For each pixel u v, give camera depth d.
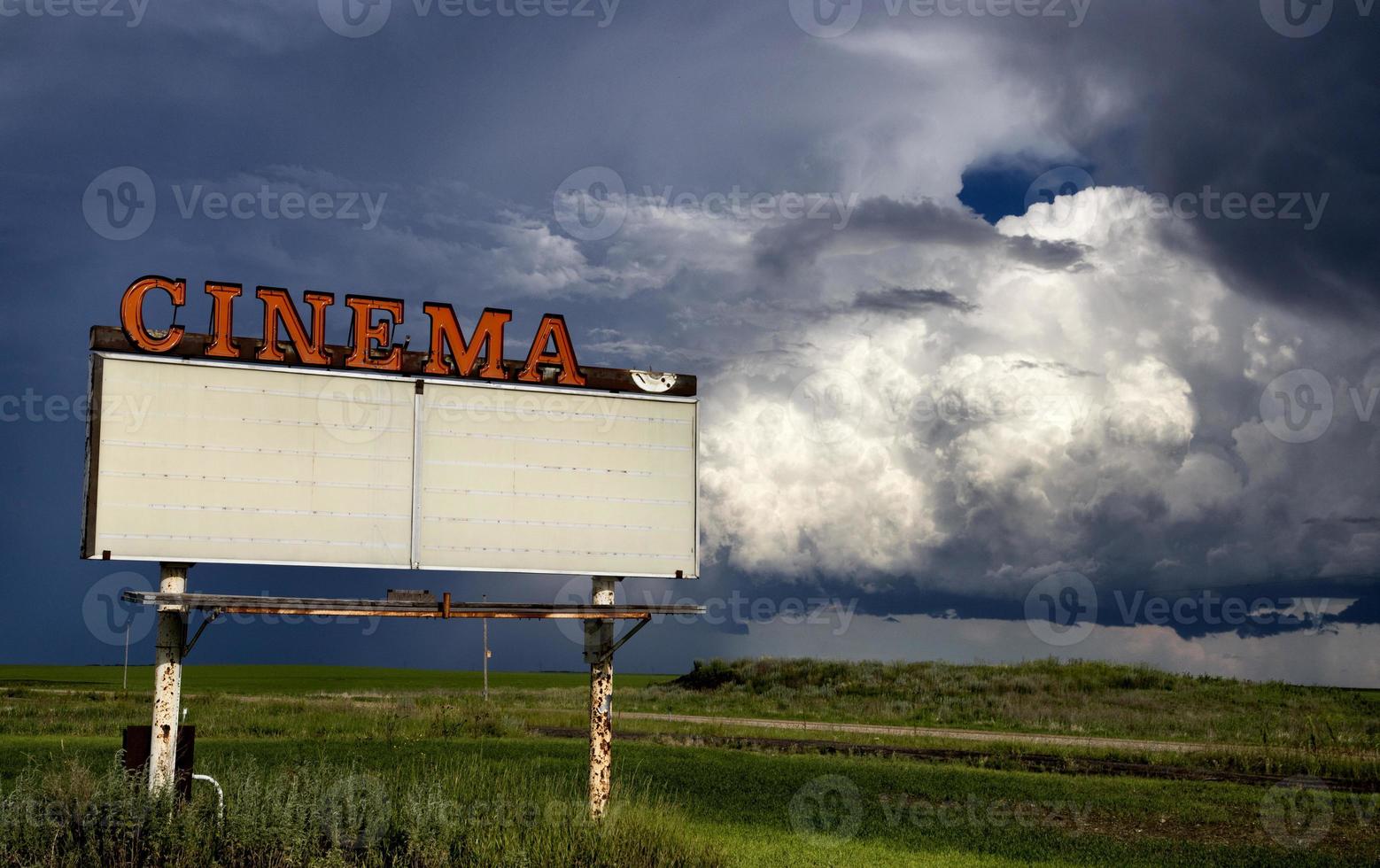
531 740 36.75
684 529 19.02
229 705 51.12
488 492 18.00
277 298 17.16
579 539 18.39
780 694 67.06
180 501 16.38
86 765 21.95
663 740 37.22
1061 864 17.28
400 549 17.42
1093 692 61.44
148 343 16.45
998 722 51.38
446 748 31.98
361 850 14.73
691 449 19.25
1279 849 18.94
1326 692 60.31
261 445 16.88
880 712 56.78
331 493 17.16
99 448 16.09
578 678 177.75
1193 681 63.56
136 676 131.62
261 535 16.70
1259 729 47.47
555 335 18.61
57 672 146.75
